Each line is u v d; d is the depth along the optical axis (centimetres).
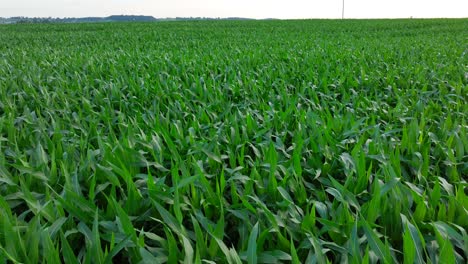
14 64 876
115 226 197
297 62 823
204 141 319
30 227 178
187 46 1401
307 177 277
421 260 164
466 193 259
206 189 221
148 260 153
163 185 233
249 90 583
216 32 2378
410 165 281
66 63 871
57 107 470
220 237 176
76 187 228
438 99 505
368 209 194
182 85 612
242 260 183
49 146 308
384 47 1134
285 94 496
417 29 2570
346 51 998
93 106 488
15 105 486
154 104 470
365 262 149
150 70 752
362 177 240
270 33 2241
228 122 382
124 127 376
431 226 194
